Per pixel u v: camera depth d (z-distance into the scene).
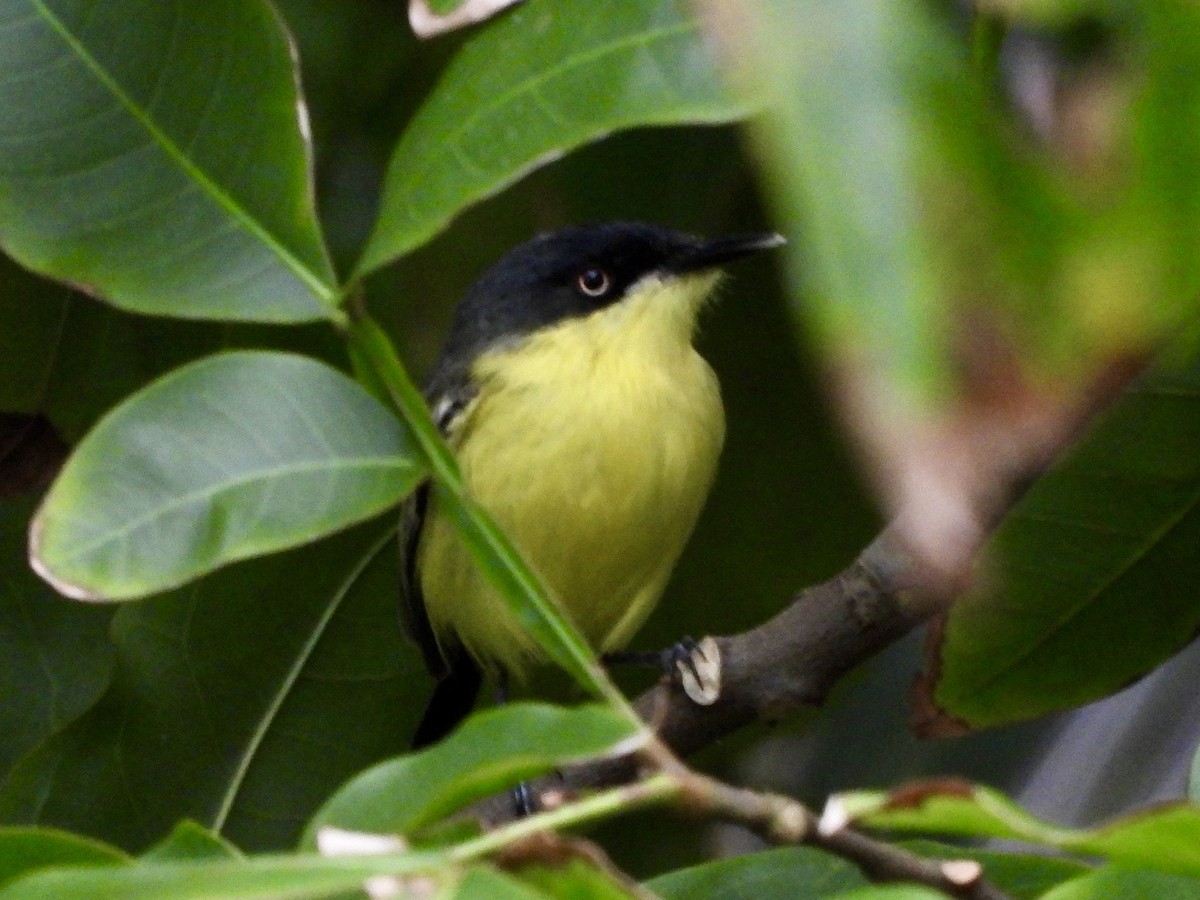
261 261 1.91
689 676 2.04
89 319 2.09
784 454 2.12
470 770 1.52
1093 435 2.03
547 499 2.11
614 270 2.12
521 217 2.14
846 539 2.12
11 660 2.10
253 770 2.07
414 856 1.29
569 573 2.12
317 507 1.81
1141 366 0.81
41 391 2.09
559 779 2.07
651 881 2.02
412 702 2.08
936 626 2.04
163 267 1.93
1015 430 0.77
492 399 2.12
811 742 2.13
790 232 0.80
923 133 0.79
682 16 1.66
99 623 2.10
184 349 2.09
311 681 2.08
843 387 0.76
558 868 1.37
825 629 2.04
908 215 0.77
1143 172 0.77
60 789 2.07
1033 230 0.78
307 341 2.09
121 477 1.79
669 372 2.12
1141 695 2.11
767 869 2.02
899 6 0.80
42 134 2.01
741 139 2.11
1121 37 0.79
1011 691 2.04
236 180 1.96
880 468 0.76
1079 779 2.11
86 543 1.76
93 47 2.01
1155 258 0.77
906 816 1.46
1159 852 1.37
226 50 2.00
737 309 2.13
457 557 2.11
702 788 1.53
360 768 2.08
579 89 1.67
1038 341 0.77
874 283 0.77
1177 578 2.04
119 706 2.07
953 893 1.68
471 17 1.93
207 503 1.79
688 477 2.12
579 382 2.11
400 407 1.84
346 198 2.12
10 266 2.09
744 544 2.13
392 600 2.08
